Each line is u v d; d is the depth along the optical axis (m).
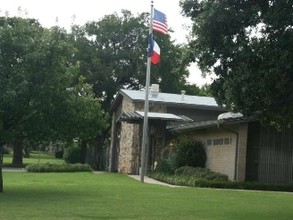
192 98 35.09
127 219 10.89
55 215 11.19
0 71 15.00
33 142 16.98
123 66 47.81
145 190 18.19
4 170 32.12
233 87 11.73
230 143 24.14
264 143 23.42
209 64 12.45
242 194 18.09
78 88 16.92
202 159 26.69
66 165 31.23
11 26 15.67
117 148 38.06
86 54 45.97
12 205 12.85
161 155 29.67
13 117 15.78
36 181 21.73
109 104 46.94
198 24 12.20
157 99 32.69
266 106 12.02
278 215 12.45
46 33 15.84
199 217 11.54
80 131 17.20
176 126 28.89
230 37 11.98
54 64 15.63
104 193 16.66
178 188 19.72
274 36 11.22
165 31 24.44
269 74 10.98
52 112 16.06
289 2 11.04
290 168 23.41
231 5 11.88
